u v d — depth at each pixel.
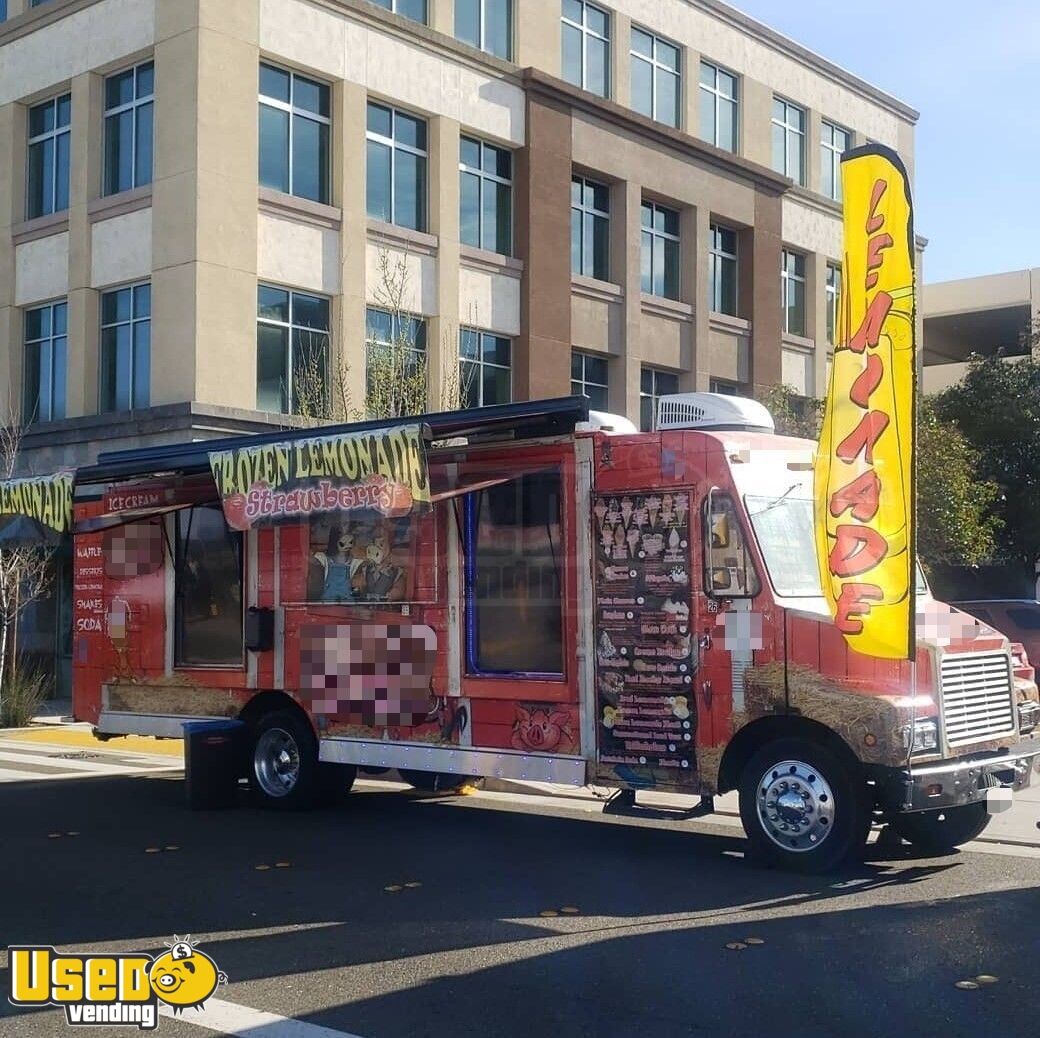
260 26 20.92
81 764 15.55
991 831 10.27
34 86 23.02
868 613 8.23
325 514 10.47
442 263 23.45
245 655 11.84
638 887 8.48
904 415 8.17
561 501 9.71
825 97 32.91
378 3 23.28
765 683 8.70
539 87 25.02
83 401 21.77
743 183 29.73
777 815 8.77
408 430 9.96
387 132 23.09
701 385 28.36
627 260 26.81
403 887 8.59
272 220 21.09
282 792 11.73
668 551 9.17
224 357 20.17
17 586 20.48
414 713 10.48
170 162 20.38
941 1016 5.85
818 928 7.35
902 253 8.27
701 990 6.27
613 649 9.38
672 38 28.62
